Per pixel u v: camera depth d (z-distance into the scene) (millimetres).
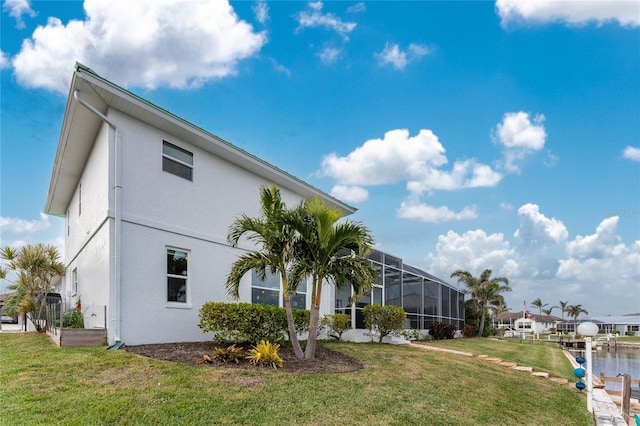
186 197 11781
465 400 8586
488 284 40781
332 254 9844
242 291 13344
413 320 24828
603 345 60375
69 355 8086
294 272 9641
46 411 5352
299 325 12000
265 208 9984
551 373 14781
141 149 10602
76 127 11484
